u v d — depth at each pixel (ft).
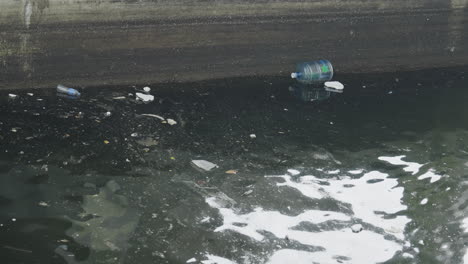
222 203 13.35
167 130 16.52
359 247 12.17
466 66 23.97
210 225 12.50
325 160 15.64
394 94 20.59
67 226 11.91
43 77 18.40
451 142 17.16
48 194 12.96
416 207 13.75
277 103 19.08
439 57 23.58
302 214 13.20
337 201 13.80
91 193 13.17
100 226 12.03
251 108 18.52
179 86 19.75
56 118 16.47
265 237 12.28
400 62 23.09
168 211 12.84
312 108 18.88
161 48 19.49
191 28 19.67
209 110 18.08
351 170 15.21
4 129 15.52
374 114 18.75
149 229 12.13
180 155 15.25
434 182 14.88
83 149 14.99
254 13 20.36
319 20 21.38
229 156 15.46
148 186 13.73
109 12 18.45
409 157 16.10
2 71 17.93
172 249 11.57
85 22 18.29
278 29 20.92
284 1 20.63
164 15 19.17
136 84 19.54
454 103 20.07
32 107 17.02
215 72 20.54
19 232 11.55
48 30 17.98
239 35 20.43
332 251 11.98
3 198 12.62
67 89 18.17
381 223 13.06
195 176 14.37
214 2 19.67
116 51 18.95
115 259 11.06
